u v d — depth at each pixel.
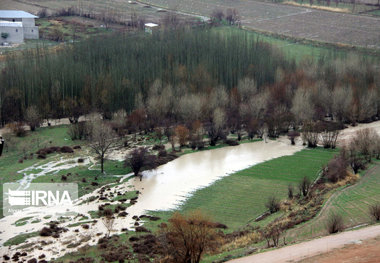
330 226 123.75
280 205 153.75
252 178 183.00
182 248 115.50
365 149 197.25
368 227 121.88
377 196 153.50
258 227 137.25
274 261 96.25
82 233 140.62
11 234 140.88
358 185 166.25
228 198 164.50
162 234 131.50
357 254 91.62
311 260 91.69
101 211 154.38
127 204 160.38
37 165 196.50
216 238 125.81
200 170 192.75
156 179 182.88
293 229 128.75
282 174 187.12
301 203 154.12
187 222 120.31
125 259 122.62
